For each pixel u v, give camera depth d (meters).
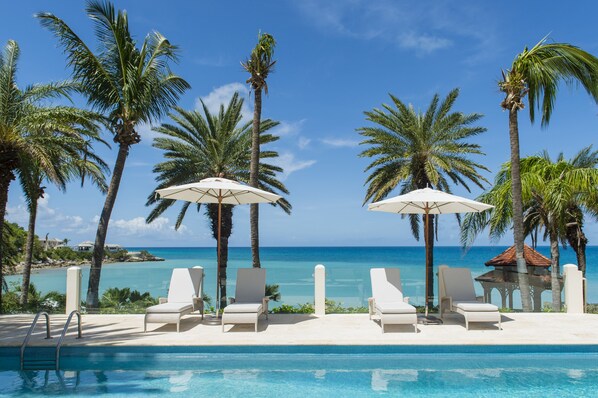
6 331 8.52
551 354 7.31
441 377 6.41
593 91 12.08
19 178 13.77
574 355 7.29
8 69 12.84
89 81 13.64
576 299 10.80
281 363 7.10
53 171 12.12
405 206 10.51
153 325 9.24
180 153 18.19
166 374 6.60
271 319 9.85
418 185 17.14
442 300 9.52
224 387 6.00
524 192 13.34
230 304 9.12
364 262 71.44
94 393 5.77
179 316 8.37
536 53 12.34
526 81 12.49
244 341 7.48
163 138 18.09
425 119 16.61
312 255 100.12
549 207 12.76
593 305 11.08
